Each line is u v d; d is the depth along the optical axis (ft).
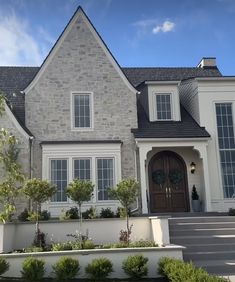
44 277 36.55
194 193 64.59
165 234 43.21
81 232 47.29
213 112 66.90
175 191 65.82
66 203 61.05
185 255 41.98
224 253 42.52
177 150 66.85
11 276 36.65
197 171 66.33
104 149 63.41
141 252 38.19
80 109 65.51
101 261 36.24
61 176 62.23
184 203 65.46
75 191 46.62
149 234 48.01
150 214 59.57
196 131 65.05
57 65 65.92
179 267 31.76
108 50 67.21
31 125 63.46
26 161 60.85
